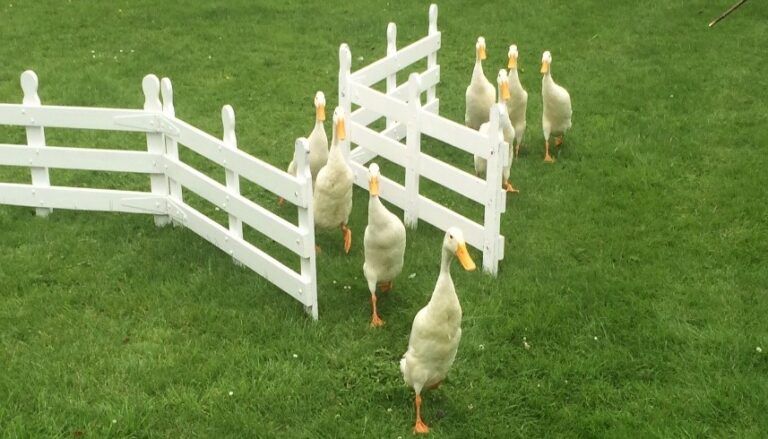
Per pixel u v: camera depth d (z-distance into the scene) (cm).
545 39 720
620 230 456
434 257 438
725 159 523
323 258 438
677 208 475
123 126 452
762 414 348
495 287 415
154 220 465
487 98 531
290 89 630
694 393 358
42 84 625
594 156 530
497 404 358
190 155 534
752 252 438
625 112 584
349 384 364
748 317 395
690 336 385
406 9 791
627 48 695
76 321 394
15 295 407
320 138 468
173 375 364
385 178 476
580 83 632
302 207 383
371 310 403
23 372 362
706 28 729
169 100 444
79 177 507
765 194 484
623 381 367
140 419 344
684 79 631
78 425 341
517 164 525
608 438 340
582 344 382
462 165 534
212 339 384
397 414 353
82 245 442
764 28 725
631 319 396
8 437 332
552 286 414
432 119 442
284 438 341
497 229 420
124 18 754
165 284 415
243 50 698
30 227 456
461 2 807
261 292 411
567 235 454
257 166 402
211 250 442
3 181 500
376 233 387
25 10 765
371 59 688
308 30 741
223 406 350
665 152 530
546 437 344
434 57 586
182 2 796
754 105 591
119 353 376
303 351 377
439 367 342
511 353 379
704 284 417
